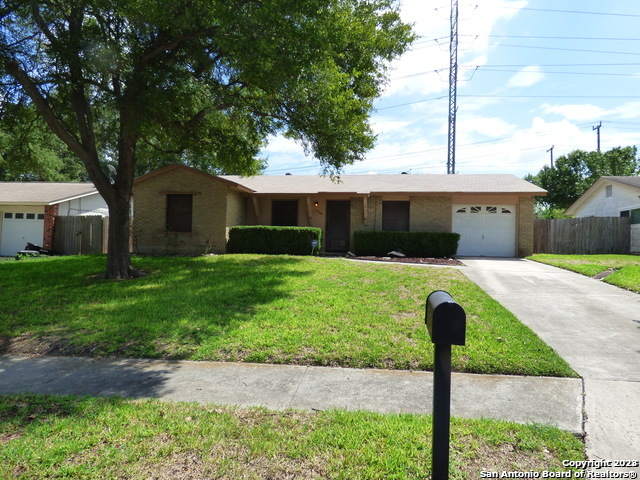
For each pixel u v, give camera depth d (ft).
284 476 7.73
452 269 34.09
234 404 11.06
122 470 7.88
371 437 9.09
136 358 15.02
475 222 51.47
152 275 31.40
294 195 53.72
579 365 13.73
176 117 27.91
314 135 32.63
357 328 17.15
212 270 32.96
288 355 14.64
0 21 24.35
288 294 23.45
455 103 94.79
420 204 52.08
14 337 17.19
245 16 22.67
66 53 23.47
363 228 53.26
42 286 27.37
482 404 10.91
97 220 53.98
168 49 27.48
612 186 65.21
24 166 35.70
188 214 49.29
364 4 37.32
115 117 35.99
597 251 53.11
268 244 47.96
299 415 10.27
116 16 25.22
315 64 26.50
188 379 12.95
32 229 57.72
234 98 30.60
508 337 15.93
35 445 8.75
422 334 16.31
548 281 29.43
